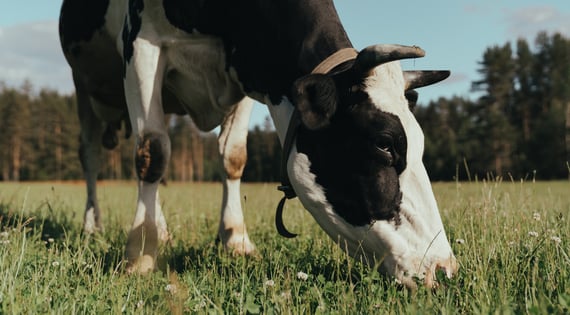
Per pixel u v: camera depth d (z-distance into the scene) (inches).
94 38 218.5
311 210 137.0
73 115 2977.4
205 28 170.6
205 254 181.0
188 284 131.0
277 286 123.3
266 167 2289.6
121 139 2684.5
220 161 206.7
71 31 231.5
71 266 146.5
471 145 2303.2
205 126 195.6
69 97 3110.2
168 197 540.1
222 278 135.5
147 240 166.6
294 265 148.7
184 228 234.5
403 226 124.6
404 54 116.6
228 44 168.4
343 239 133.2
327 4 150.7
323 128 126.4
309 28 146.3
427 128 2886.3
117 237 219.1
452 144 2303.2
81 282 135.7
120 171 2726.4
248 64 162.6
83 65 236.1
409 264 123.3
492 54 2412.6
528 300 108.4
